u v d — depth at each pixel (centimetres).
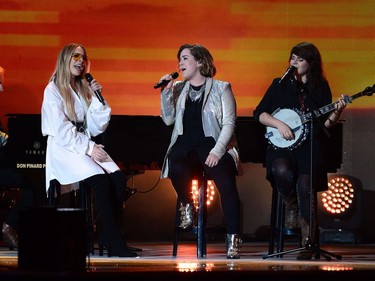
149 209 1422
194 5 1420
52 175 1032
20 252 773
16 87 1403
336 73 1427
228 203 1032
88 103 1054
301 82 1050
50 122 1030
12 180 1149
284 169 1023
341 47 1427
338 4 1426
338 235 1384
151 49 1420
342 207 1388
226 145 1038
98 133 1058
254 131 1111
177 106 1059
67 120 1040
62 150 1030
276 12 1423
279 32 1425
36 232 770
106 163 1033
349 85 1427
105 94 1415
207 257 1038
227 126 1044
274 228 1064
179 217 1041
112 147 1122
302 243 1033
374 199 1416
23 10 1404
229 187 1032
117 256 1024
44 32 1405
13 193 1245
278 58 1425
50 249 768
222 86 1059
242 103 1425
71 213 773
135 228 1420
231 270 775
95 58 1412
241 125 1110
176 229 1045
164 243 1361
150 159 1125
